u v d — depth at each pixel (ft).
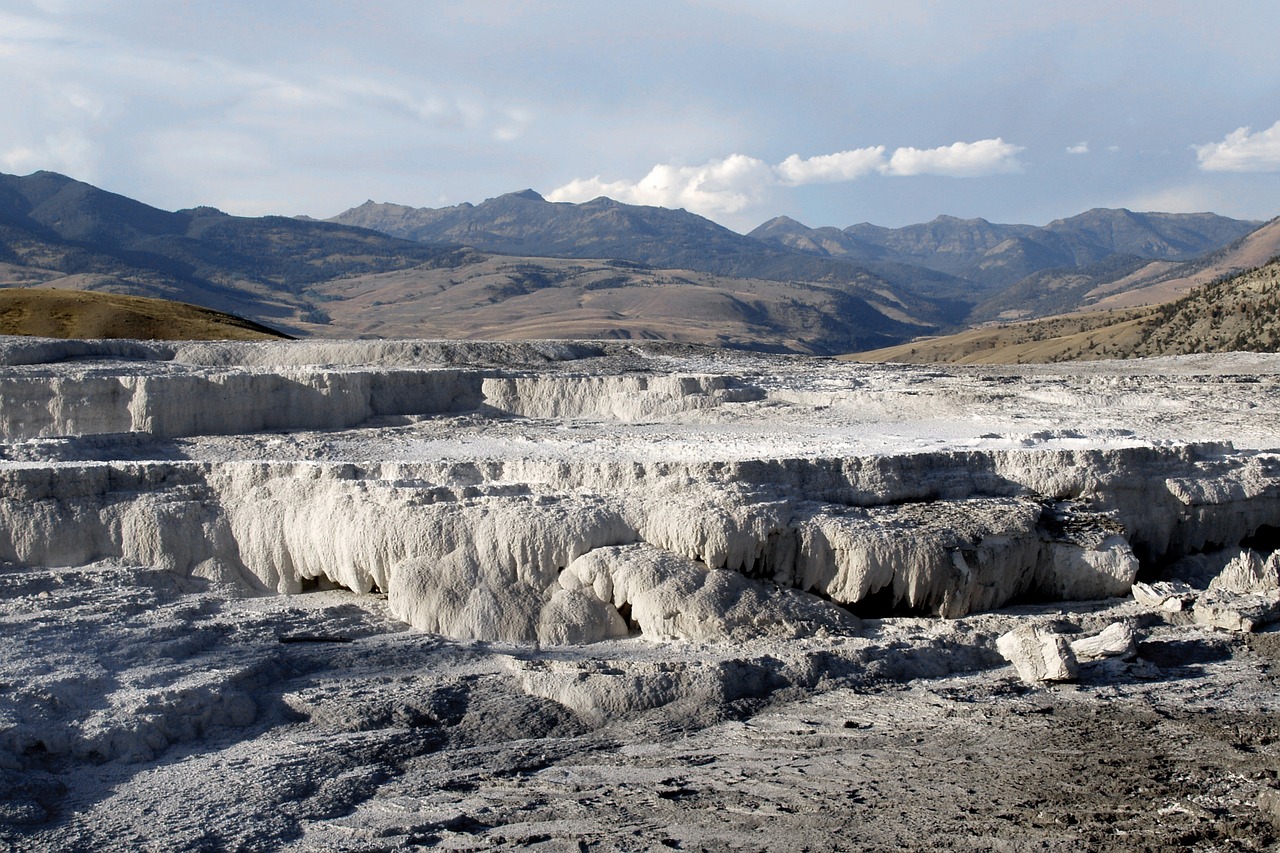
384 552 81.41
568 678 69.15
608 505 83.10
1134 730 64.59
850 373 176.96
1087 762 60.08
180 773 58.03
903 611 84.07
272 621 77.71
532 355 180.14
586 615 78.54
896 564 81.76
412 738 63.46
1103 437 111.04
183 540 85.30
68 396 118.73
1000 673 75.20
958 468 94.89
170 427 119.85
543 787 58.13
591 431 122.62
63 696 62.34
